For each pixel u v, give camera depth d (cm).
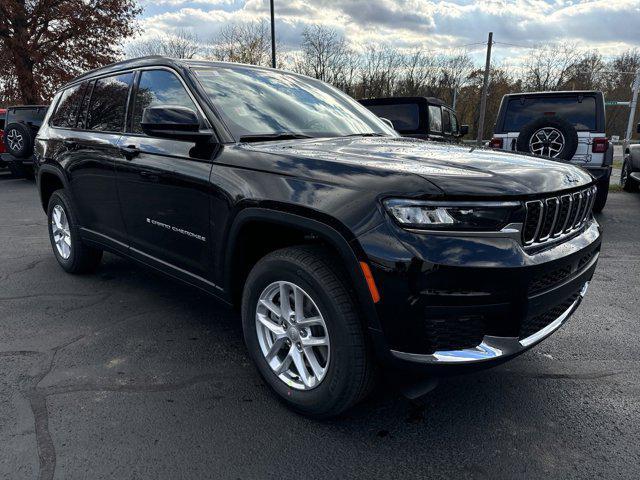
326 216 202
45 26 1953
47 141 429
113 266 469
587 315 359
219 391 254
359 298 198
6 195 981
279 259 223
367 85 4816
